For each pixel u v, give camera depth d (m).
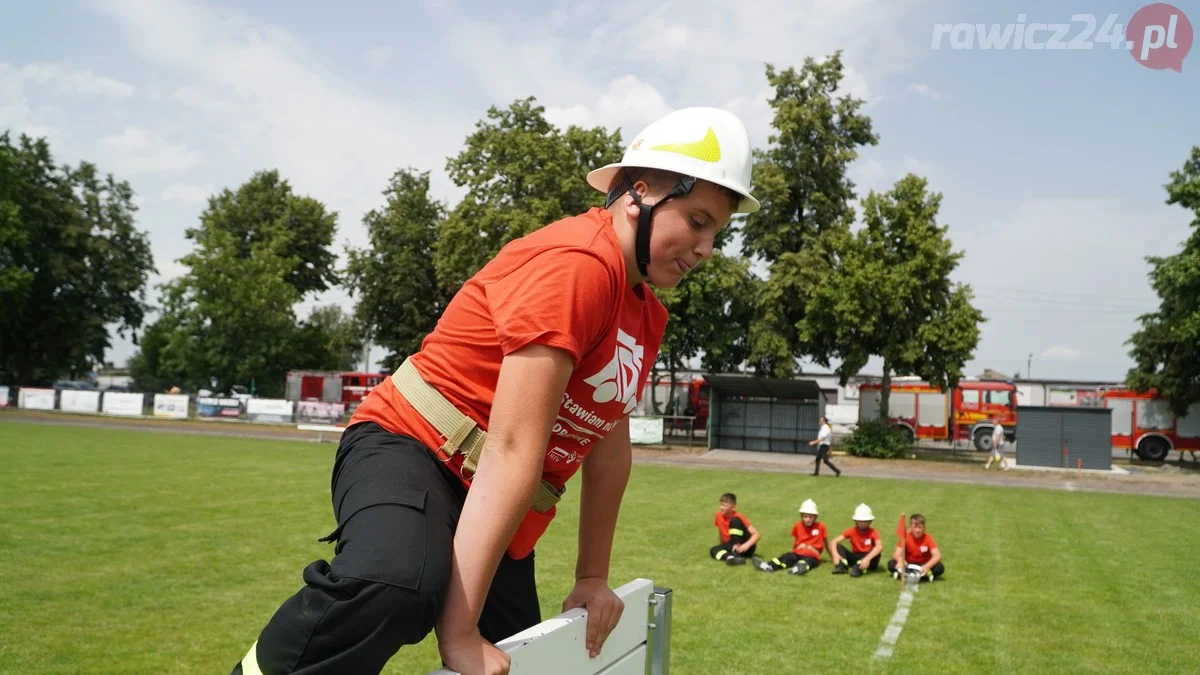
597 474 1.96
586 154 39.12
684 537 12.68
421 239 48.97
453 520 1.48
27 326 55.44
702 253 1.64
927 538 10.19
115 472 18.80
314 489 16.61
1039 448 31.50
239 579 8.61
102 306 57.03
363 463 1.50
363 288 50.31
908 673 6.41
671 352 39.81
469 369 1.54
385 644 1.29
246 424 43.12
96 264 57.34
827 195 39.25
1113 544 13.23
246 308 50.53
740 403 36.12
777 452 35.50
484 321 1.52
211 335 50.31
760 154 39.81
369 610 1.26
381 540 1.31
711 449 36.00
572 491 18.66
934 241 32.41
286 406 43.19
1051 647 7.25
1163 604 8.99
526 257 1.47
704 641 7.12
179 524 11.94
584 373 1.54
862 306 33.16
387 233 49.56
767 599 8.81
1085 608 8.74
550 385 1.39
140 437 31.41
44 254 54.41
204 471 19.75
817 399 34.72
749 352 39.34
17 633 6.54
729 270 38.03
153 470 19.55
